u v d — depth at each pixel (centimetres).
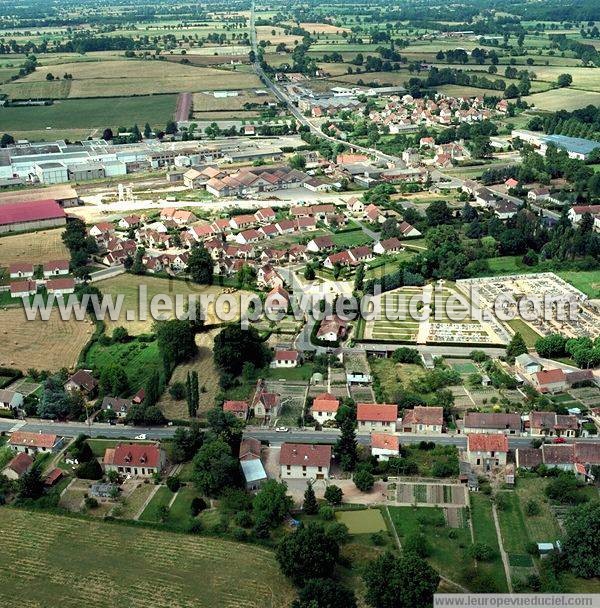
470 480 19850
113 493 19600
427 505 19125
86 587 16412
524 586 16188
